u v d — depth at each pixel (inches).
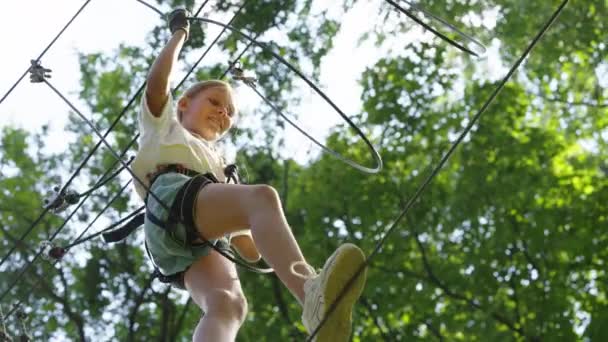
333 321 236.5
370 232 962.7
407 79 1010.7
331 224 970.1
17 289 916.0
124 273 941.2
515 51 1000.9
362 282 238.5
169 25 283.1
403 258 944.3
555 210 928.9
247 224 261.4
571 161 997.2
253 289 927.0
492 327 884.6
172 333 908.6
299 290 245.1
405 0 283.7
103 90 1000.2
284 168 983.0
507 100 1002.1
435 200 964.0
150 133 281.0
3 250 940.6
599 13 996.6
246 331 916.0
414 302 919.7
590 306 909.8
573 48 1000.9
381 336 916.6
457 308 908.0
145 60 996.6
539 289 899.4
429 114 1007.6
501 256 915.4
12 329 884.0
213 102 304.0
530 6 996.6
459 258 937.5
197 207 265.9
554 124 1021.2
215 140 302.7
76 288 930.7
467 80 1013.8
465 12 997.2
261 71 962.1
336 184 981.8
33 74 312.7
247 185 261.7
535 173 954.1
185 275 280.1
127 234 304.3
